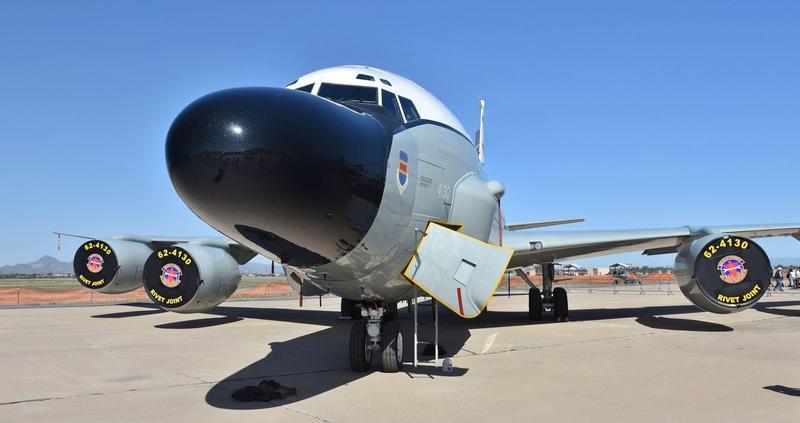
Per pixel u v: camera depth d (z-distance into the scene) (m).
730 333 10.22
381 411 4.71
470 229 7.39
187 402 5.17
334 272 5.70
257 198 4.16
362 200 4.86
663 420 4.40
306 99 4.65
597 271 112.75
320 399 5.18
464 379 6.09
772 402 4.97
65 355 8.20
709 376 6.19
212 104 4.29
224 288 11.98
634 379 6.04
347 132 4.73
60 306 19.12
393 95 6.67
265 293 32.75
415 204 5.99
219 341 9.73
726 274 9.67
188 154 4.12
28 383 6.16
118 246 13.31
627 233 11.05
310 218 4.44
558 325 11.87
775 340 9.22
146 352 8.45
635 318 13.27
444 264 6.12
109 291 13.52
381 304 6.66
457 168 7.18
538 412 4.66
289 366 7.08
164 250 11.68
